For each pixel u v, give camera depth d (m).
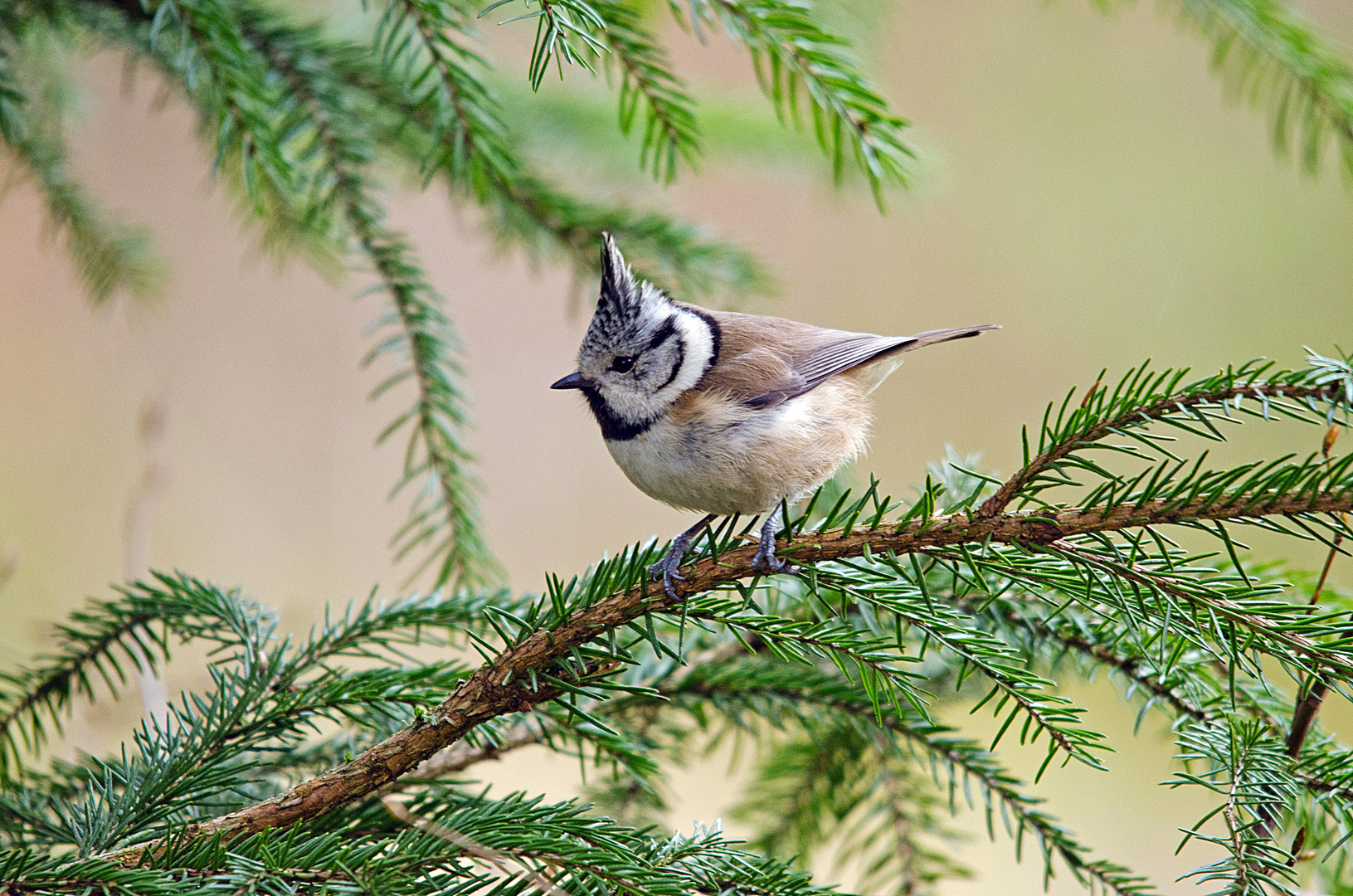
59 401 14.67
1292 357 16.12
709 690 5.74
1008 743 13.02
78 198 8.40
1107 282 17.47
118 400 14.98
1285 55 6.30
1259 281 16.72
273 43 6.29
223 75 5.67
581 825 4.10
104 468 14.13
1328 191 16.97
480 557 6.97
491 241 8.10
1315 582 5.58
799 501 7.14
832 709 5.66
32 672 5.21
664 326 6.95
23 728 5.13
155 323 15.46
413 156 7.28
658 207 8.57
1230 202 17.23
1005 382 17.45
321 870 3.60
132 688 7.27
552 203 7.55
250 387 15.77
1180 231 17.27
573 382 7.08
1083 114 18.11
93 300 9.11
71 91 8.32
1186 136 17.86
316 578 14.48
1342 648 3.94
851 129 5.13
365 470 15.75
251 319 15.90
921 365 17.77
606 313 6.95
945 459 6.21
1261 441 13.97
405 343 6.71
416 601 5.54
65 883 3.43
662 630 6.21
